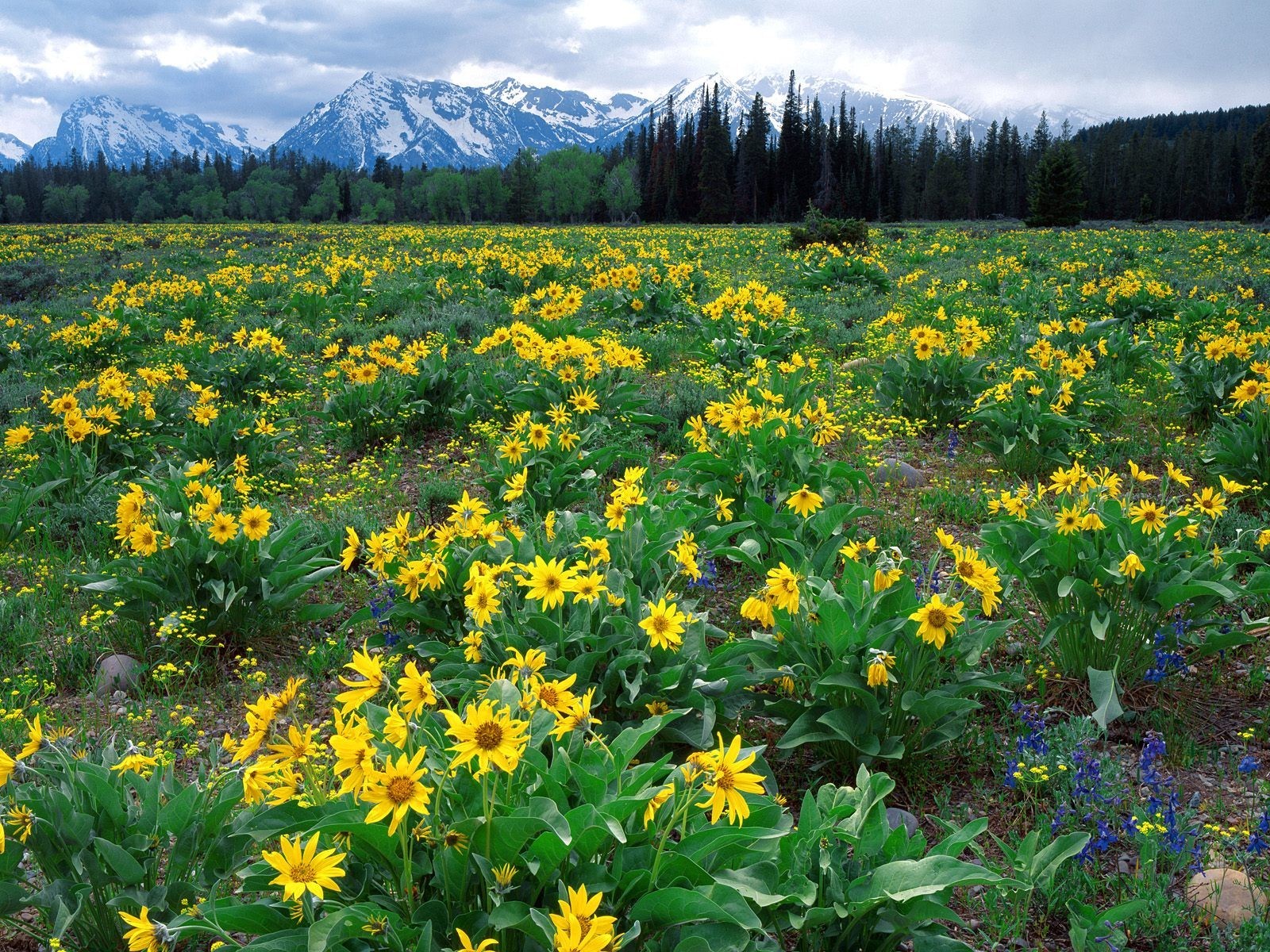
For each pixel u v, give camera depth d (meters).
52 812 2.75
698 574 4.12
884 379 9.39
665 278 17.98
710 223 93.56
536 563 3.76
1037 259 23.83
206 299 17.78
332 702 4.56
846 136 100.00
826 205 96.25
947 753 3.95
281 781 2.54
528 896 2.31
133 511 4.92
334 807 2.44
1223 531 5.86
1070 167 54.31
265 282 21.50
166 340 14.45
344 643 5.04
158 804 2.92
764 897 2.35
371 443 9.19
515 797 2.43
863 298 18.36
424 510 7.24
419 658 4.71
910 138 136.50
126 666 4.82
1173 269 22.94
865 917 2.52
